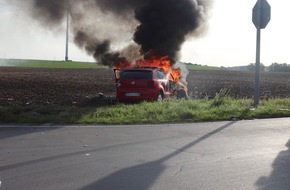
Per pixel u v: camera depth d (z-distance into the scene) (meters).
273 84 37.09
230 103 15.59
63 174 6.48
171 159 7.52
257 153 8.07
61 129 10.55
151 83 16.80
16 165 6.98
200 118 12.44
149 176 6.42
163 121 11.98
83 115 12.33
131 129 10.68
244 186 5.97
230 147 8.59
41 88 25.89
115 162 7.26
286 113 13.51
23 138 9.31
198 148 8.46
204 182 6.14
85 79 37.12
